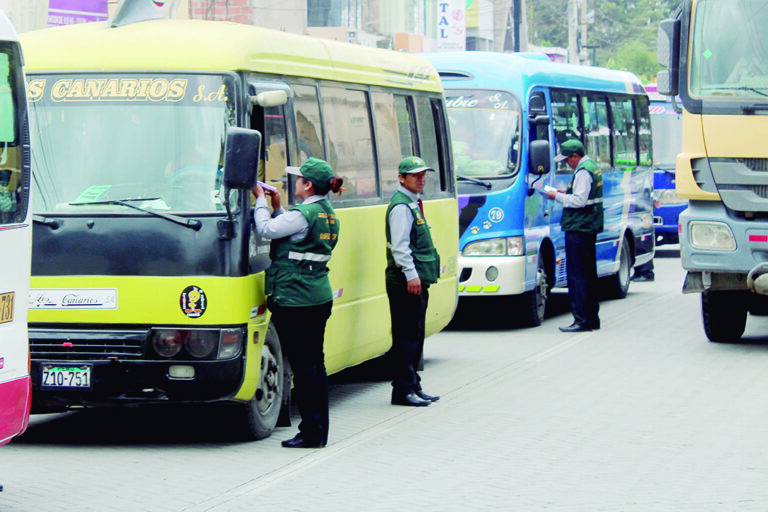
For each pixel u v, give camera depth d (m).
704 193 16.28
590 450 11.06
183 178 10.88
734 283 16.31
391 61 14.79
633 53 93.12
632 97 25.06
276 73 11.68
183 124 10.95
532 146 19.25
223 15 34.12
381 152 14.14
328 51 13.02
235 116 10.91
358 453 11.04
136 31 11.32
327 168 11.04
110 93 11.11
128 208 10.84
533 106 19.81
